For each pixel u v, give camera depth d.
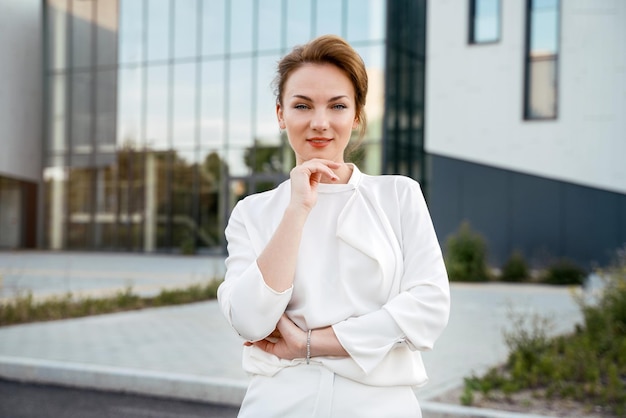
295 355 1.80
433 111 22.20
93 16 28.84
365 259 1.85
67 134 29.44
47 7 29.88
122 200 28.28
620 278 9.42
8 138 29.25
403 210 1.93
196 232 26.95
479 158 21.67
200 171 26.89
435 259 1.86
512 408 5.66
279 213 1.96
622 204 20.22
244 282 1.77
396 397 1.81
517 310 12.07
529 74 21.28
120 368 7.14
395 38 23.91
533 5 21.22
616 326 8.34
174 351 8.23
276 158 25.61
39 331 9.77
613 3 20.25
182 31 27.12
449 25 21.98
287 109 1.90
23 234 30.41
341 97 1.86
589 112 20.52
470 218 21.75
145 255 27.16
